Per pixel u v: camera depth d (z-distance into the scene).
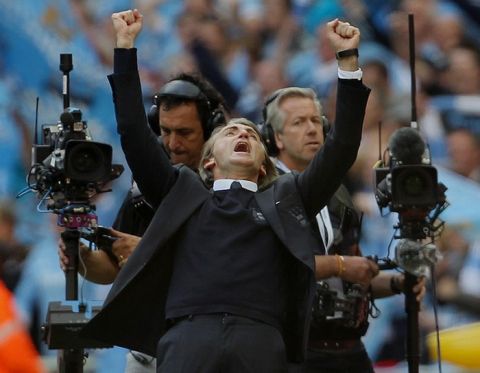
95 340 16.97
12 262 30.17
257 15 33.09
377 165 20.38
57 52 32.72
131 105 16.83
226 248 16.45
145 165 16.88
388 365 30.27
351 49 16.83
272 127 20.25
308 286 16.53
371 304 20.59
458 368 26.62
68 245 18.62
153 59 32.94
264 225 16.62
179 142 19.72
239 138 17.17
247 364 16.11
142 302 16.83
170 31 33.09
